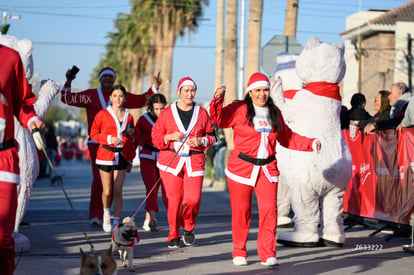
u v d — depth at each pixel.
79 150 68.94
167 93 53.03
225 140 25.36
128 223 7.64
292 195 9.62
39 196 20.69
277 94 10.05
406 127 10.20
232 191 8.05
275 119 7.93
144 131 11.70
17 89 5.98
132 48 63.50
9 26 15.56
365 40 48.31
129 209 16.05
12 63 5.91
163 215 14.51
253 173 7.90
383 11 51.94
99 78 12.29
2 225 5.67
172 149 9.58
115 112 11.19
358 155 12.16
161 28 53.84
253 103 7.99
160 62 56.09
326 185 9.41
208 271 7.68
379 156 11.18
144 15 56.50
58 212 14.85
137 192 22.28
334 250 9.40
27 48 8.63
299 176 9.41
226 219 13.66
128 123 11.20
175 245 9.51
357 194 12.20
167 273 7.54
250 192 8.03
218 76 36.72
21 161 8.44
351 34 48.09
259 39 27.59
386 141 10.91
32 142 8.67
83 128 124.81
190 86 9.61
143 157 11.64
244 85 35.53
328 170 9.30
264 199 7.93
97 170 12.03
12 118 5.90
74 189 24.08
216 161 25.48
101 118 11.13
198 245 9.80
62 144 60.62
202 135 9.69
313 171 9.31
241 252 8.12
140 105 12.62
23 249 8.76
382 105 12.04
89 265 5.85
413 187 10.03
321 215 9.83
